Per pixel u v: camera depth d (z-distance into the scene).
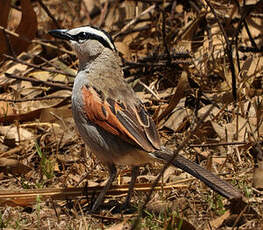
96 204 10.21
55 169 11.79
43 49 15.62
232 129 12.03
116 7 16.81
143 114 10.16
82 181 11.31
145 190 10.70
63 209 10.25
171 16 15.44
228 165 11.33
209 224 9.23
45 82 13.95
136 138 9.81
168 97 13.75
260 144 11.66
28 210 10.38
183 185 10.63
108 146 10.18
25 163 12.13
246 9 14.05
